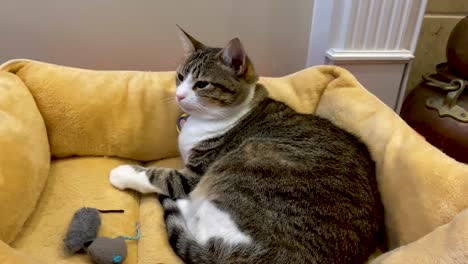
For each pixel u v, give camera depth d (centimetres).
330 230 89
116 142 129
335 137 112
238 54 111
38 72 123
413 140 105
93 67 159
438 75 144
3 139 98
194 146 119
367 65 149
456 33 136
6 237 91
